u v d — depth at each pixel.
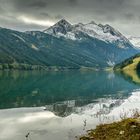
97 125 44.16
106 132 37.12
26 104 77.44
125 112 58.59
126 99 89.38
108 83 167.00
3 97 95.25
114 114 57.88
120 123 40.88
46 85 151.88
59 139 37.31
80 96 99.50
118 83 166.75
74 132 41.16
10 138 38.16
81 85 152.75
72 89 129.00
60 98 93.25
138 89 126.56
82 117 54.75
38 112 62.16
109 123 44.91
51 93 110.44
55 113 60.50
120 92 113.25
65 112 62.12
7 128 44.34
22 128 44.41
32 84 158.00
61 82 177.62
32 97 96.06
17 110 65.50
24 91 118.12
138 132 34.03
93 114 58.62
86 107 70.88
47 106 73.19
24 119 52.75
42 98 93.12
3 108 68.88
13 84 155.50
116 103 79.00
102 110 64.81
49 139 37.44
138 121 39.03
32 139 37.53
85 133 39.97
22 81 183.62
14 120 51.62
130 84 157.88
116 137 33.59
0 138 38.12
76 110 65.44
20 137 38.69
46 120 51.62
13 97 95.62
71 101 85.00
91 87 139.50
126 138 32.50
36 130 42.91
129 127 36.88
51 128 44.28
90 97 96.00
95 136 36.09
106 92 113.81
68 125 46.53
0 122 49.38
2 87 135.38
